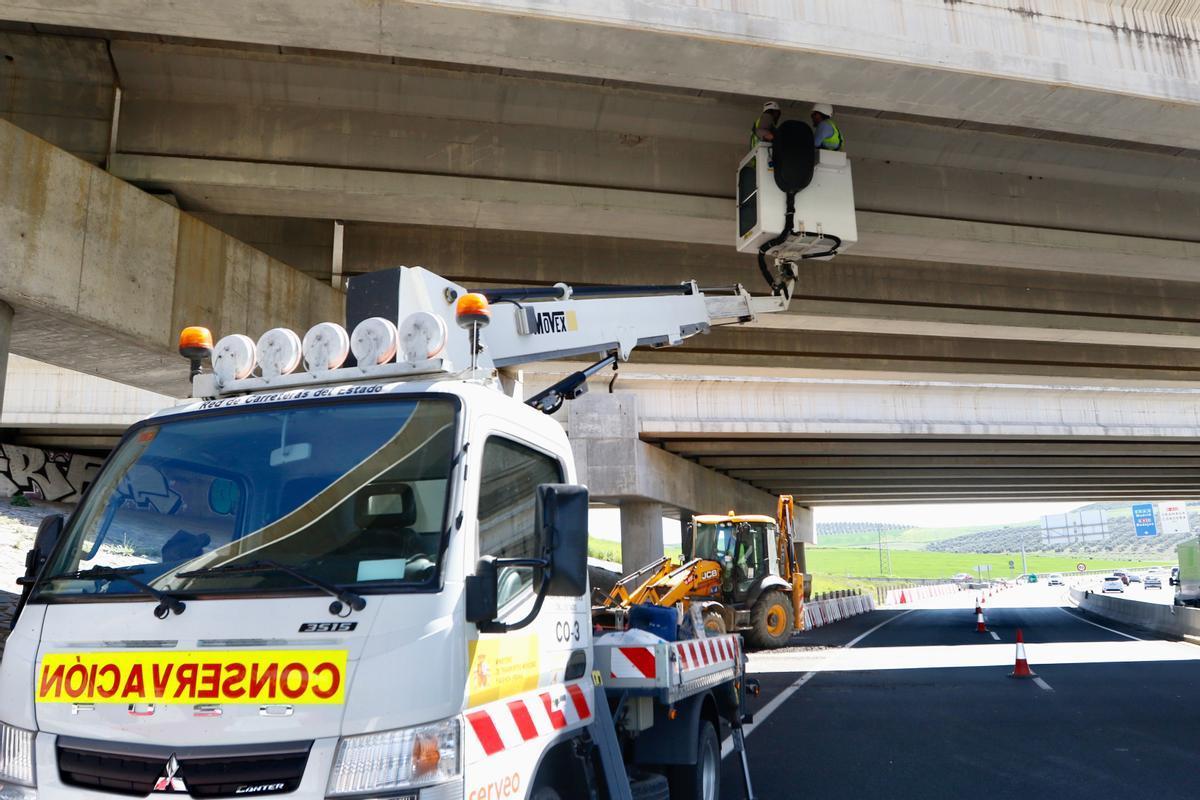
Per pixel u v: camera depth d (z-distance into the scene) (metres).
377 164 11.49
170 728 3.26
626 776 4.69
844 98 10.01
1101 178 13.91
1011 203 13.58
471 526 3.63
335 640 3.26
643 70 9.27
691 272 15.20
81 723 3.38
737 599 21.83
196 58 10.87
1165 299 17.81
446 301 6.04
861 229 12.87
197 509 3.86
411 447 3.79
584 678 4.55
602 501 30.62
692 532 22.77
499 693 3.62
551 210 12.01
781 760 9.01
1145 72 10.22
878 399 29.55
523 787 3.62
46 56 10.79
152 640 3.43
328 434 3.92
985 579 148.88
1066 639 25.31
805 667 17.80
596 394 28.61
